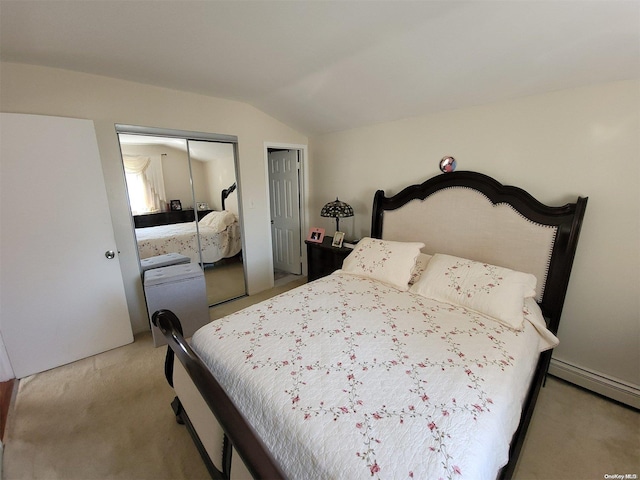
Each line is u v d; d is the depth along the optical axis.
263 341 1.44
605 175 1.72
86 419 1.71
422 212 2.52
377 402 1.05
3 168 1.86
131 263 2.56
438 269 2.03
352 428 0.94
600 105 1.69
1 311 1.96
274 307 1.82
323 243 3.27
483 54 1.68
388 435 0.91
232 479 1.07
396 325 1.60
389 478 0.79
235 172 3.15
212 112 2.83
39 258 2.05
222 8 1.43
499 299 1.68
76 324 2.25
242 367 1.26
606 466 1.42
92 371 2.15
